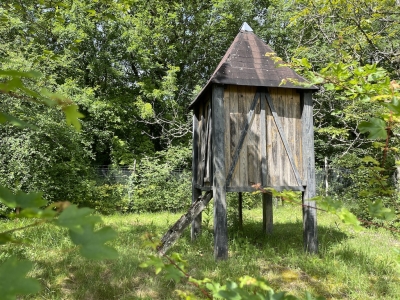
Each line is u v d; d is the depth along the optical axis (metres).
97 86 14.04
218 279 4.24
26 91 0.69
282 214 10.60
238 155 5.54
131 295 3.82
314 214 5.66
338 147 13.07
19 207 0.62
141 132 15.17
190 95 16.16
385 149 1.60
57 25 11.95
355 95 1.94
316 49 9.97
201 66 17.20
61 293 3.86
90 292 3.92
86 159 12.32
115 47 14.85
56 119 9.64
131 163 14.04
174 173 12.59
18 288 0.49
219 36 16.56
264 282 1.22
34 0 4.08
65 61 11.93
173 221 9.16
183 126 15.10
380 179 1.80
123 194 11.81
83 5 12.62
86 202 11.03
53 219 0.58
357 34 6.34
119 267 4.59
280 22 14.48
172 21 16.14
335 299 3.76
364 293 3.95
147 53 15.12
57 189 10.27
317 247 5.62
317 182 12.70
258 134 5.66
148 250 5.48
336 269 4.70
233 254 5.61
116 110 14.26
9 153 9.20
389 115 1.35
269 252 5.59
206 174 6.36
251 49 6.06
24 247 5.07
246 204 11.98
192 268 4.76
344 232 7.47
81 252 0.54
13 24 8.59
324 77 2.05
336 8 6.36
